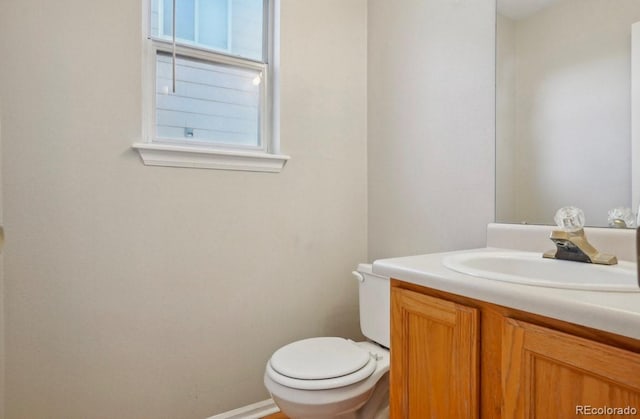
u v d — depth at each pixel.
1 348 1.17
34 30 1.23
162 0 1.55
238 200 1.62
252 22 1.76
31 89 1.22
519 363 0.70
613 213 1.06
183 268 1.50
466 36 1.46
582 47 1.13
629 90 1.04
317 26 1.83
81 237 1.31
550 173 1.21
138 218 1.41
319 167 1.84
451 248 1.52
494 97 1.36
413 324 0.94
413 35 1.70
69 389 1.30
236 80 1.71
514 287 0.71
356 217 1.97
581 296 0.64
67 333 1.29
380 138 1.90
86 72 1.31
